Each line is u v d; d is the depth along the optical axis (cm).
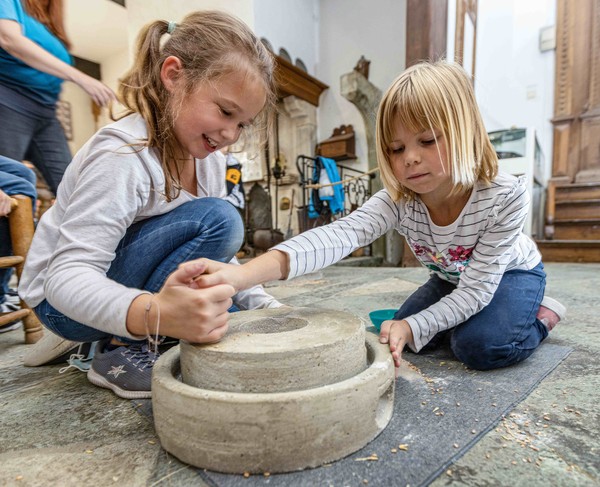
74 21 511
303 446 52
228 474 52
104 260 67
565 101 465
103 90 142
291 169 518
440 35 329
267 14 429
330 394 52
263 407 50
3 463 57
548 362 93
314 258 81
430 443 58
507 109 501
